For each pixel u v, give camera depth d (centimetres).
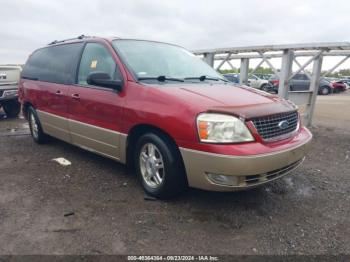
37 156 507
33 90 548
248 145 282
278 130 313
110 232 279
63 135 482
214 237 274
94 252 251
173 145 316
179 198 346
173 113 304
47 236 272
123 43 412
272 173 303
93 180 400
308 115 816
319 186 396
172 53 446
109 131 377
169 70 402
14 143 597
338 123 930
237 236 277
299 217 313
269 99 343
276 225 296
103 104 378
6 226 288
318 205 341
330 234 283
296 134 342
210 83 395
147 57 404
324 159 520
